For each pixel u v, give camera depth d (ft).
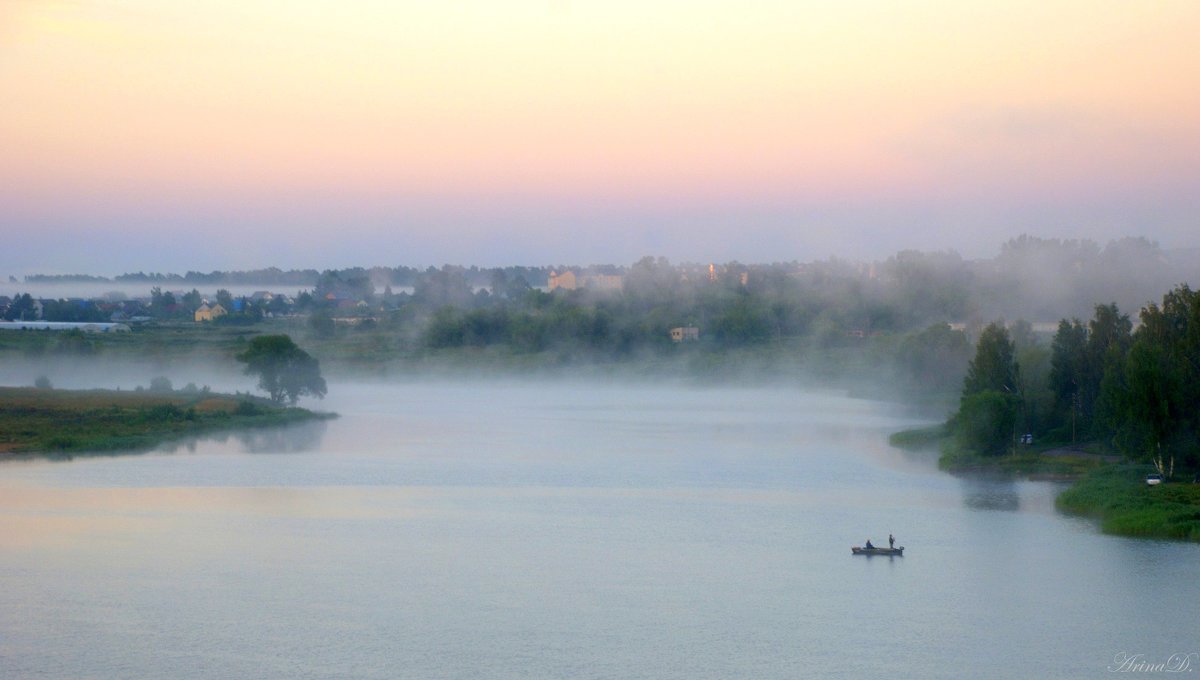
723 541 204.03
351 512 229.45
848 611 161.48
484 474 284.00
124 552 192.13
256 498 244.22
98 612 159.33
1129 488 233.76
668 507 237.45
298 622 155.43
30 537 202.59
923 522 220.02
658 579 177.99
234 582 174.40
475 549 196.75
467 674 136.98
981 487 262.88
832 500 246.06
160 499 241.55
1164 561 186.91
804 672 138.31
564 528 214.90
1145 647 146.51
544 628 153.58
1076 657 143.13
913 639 149.69
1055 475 276.21
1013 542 201.87
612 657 143.02
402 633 151.23
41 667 138.41
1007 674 137.80
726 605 164.25
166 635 149.69
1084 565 184.65
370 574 179.83
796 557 191.83
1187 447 244.83
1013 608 162.40
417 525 216.74
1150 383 243.40
